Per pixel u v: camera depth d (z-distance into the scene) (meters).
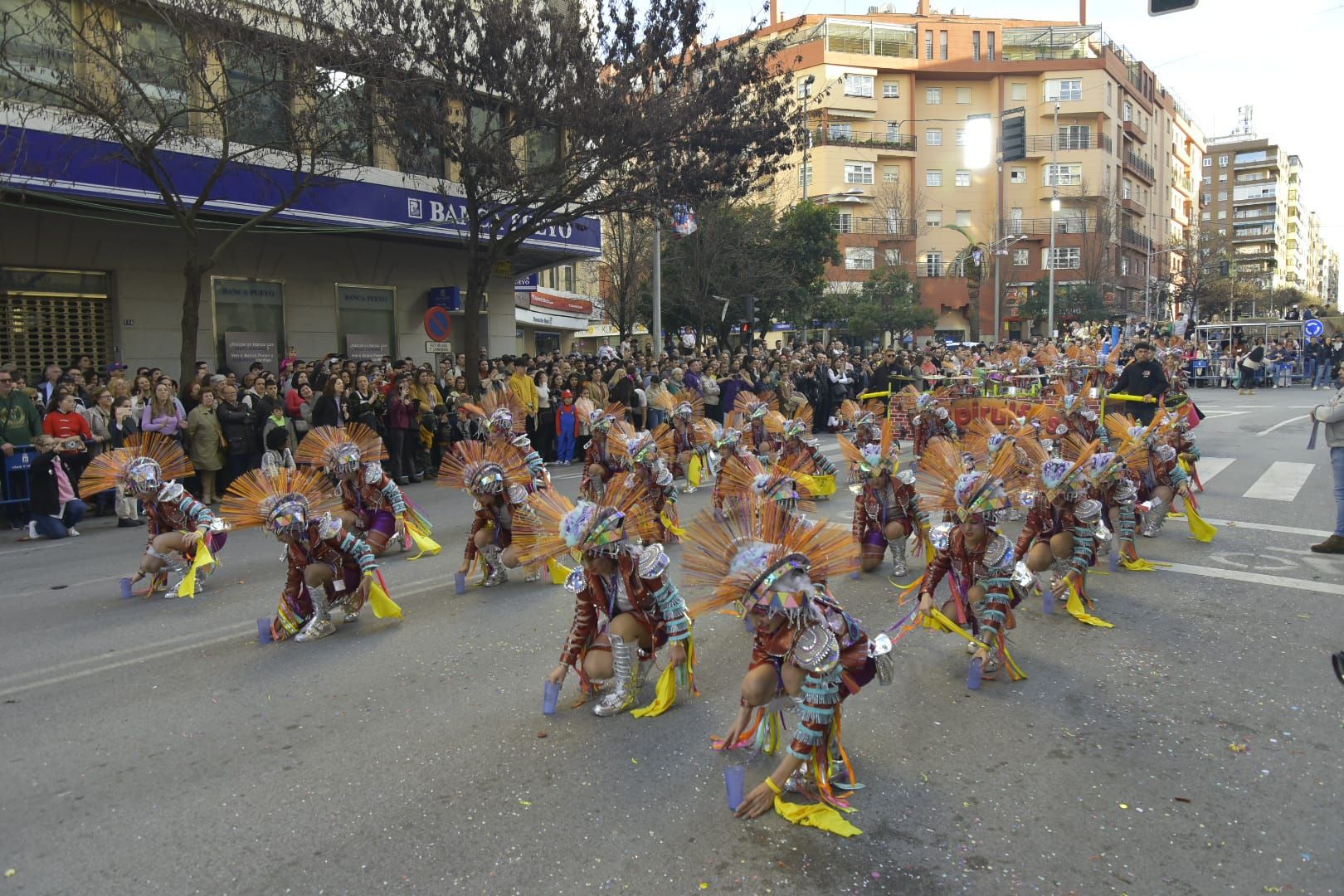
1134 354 14.20
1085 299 51.12
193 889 3.26
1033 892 3.19
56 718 4.84
